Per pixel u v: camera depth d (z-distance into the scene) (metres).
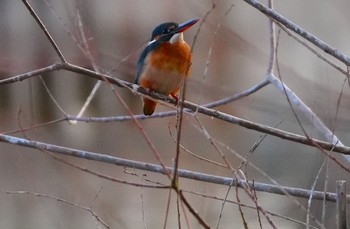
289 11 15.95
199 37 15.37
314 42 7.03
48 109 17.48
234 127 15.63
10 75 13.41
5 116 17.02
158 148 16.86
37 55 15.00
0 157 14.33
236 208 12.36
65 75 17.78
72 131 17.39
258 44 15.52
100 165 16.14
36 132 16.30
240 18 15.83
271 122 14.82
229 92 12.43
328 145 7.10
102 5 17.16
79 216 12.30
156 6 17.44
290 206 12.01
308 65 14.02
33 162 13.87
